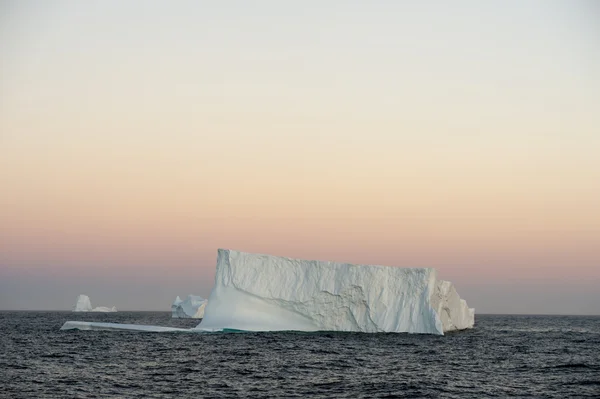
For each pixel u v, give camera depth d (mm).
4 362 40406
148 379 33875
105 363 40094
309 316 64125
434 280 64875
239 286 64500
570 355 49969
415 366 41219
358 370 38812
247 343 54531
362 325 64562
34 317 150500
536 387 33219
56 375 34844
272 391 30953
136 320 127562
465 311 92250
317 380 34688
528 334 80500
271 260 65375
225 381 33656
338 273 64250
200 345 52438
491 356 48188
